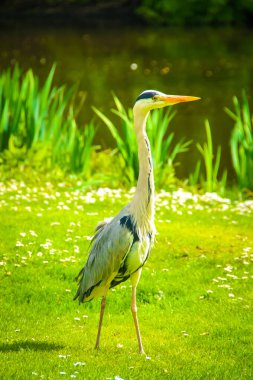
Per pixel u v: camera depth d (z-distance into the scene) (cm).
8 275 1060
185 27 4828
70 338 859
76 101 2738
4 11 5106
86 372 743
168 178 1709
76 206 1433
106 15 5044
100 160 1800
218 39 4312
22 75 3173
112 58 3703
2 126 1720
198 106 2703
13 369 746
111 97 2811
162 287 1045
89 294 843
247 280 1075
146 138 827
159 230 1311
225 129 2405
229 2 4956
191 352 826
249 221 1417
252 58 3675
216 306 984
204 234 1307
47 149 1711
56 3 5156
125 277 824
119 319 938
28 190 1530
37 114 1730
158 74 3294
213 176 1739
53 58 3669
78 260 1126
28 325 902
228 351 833
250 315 952
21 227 1266
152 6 4981
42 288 1020
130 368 757
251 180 1727
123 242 800
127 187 1661
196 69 3406
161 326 915
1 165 1653
